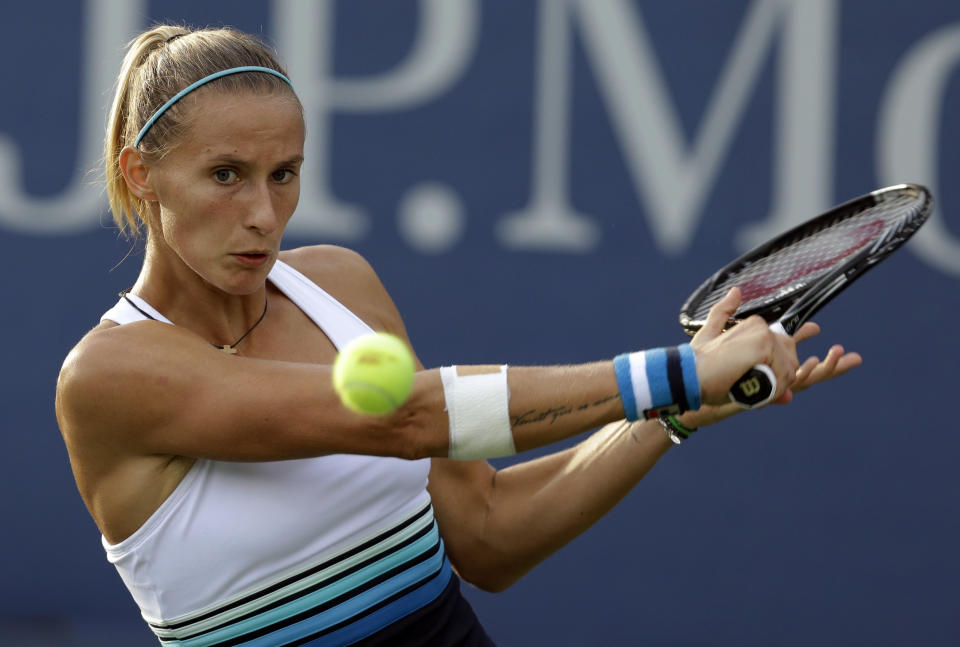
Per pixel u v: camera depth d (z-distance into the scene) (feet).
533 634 77.77
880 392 77.97
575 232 79.46
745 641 77.20
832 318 78.54
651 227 79.00
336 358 26.30
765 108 78.59
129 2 80.33
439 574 26.78
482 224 79.87
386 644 25.61
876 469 77.51
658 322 78.79
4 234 80.28
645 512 77.77
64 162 80.38
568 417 21.94
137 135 23.29
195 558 23.73
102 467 23.34
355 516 24.77
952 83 77.87
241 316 25.29
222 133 22.45
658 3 79.15
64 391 22.89
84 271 80.07
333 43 80.59
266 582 24.23
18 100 80.53
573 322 79.25
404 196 80.12
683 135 78.89
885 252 27.27
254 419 21.81
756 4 78.64
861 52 78.43
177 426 22.24
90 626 77.87
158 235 24.18
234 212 22.93
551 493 28.32
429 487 28.68
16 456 79.15
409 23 80.38
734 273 33.53
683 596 77.46
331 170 80.33
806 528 77.36
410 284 80.02
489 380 21.93
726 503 77.56
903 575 77.05
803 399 77.82
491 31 79.97
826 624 77.05
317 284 27.20
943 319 77.87
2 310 80.02
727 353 21.94
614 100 79.30
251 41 23.50
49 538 78.69
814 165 78.43
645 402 21.81
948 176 77.97
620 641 77.41
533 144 79.66
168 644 24.99
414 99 80.28
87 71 80.53
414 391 21.91
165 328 23.02
